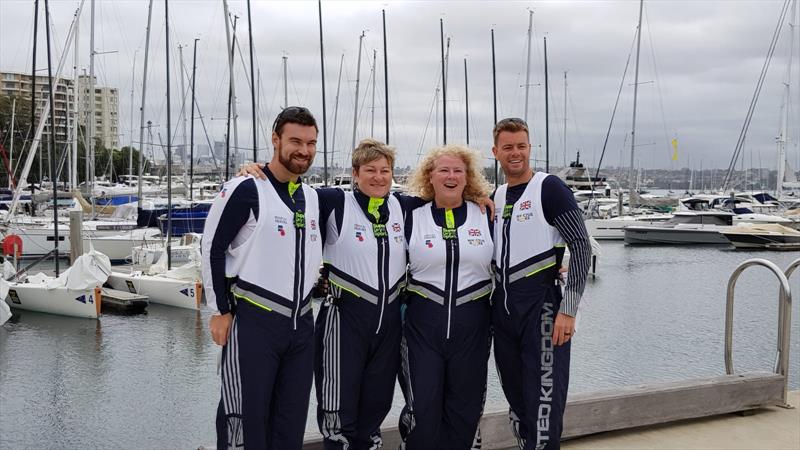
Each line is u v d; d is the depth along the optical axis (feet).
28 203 103.19
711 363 42.55
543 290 10.66
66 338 48.75
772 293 70.54
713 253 108.27
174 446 29.37
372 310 10.46
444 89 112.47
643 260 100.63
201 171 146.30
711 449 12.53
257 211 9.45
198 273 62.18
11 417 32.68
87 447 29.19
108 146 214.28
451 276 10.70
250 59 87.71
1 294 53.93
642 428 13.56
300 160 9.62
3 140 168.76
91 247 56.80
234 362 9.45
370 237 10.53
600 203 166.30
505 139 10.90
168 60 73.72
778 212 142.00
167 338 48.85
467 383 10.91
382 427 11.87
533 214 10.66
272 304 9.48
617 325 54.65
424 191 11.38
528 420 10.66
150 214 89.92
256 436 9.39
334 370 10.55
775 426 13.69
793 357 43.65
